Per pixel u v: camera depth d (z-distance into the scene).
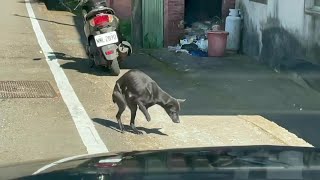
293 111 8.69
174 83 9.84
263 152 3.56
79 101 8.70
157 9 12.64
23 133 7.62
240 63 11.16
